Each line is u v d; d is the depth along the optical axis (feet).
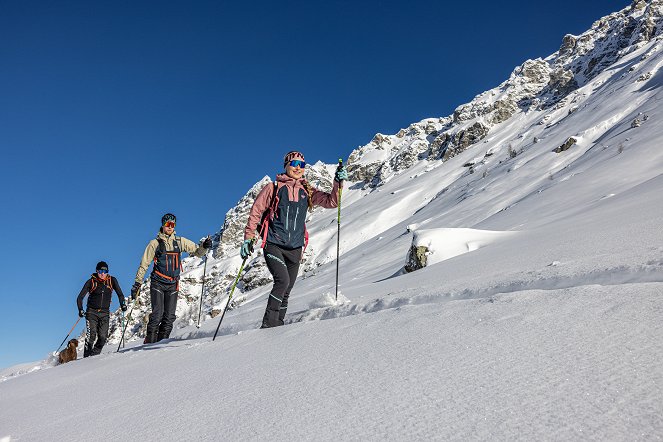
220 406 6.63
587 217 33.47
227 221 517.14
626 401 4.21
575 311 6.85
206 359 10.57
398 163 542.98
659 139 126.52
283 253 15.17
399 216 354.33
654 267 8.93
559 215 58.23
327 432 4.89
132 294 24.08
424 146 548.31
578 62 501.97
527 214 94.02
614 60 435.94
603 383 4.60
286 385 6.84
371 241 275.80
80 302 27.30
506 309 7.79
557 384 4.79
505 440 4.01
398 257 128.77
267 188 15.21
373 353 7.38
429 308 9.43
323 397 5.95
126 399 8.50
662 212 21.21
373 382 6.06
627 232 16.90
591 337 5.77
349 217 385.91
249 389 7.12
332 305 15.02
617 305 6.66
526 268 13.83
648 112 184.24
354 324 9.89
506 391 4.90
